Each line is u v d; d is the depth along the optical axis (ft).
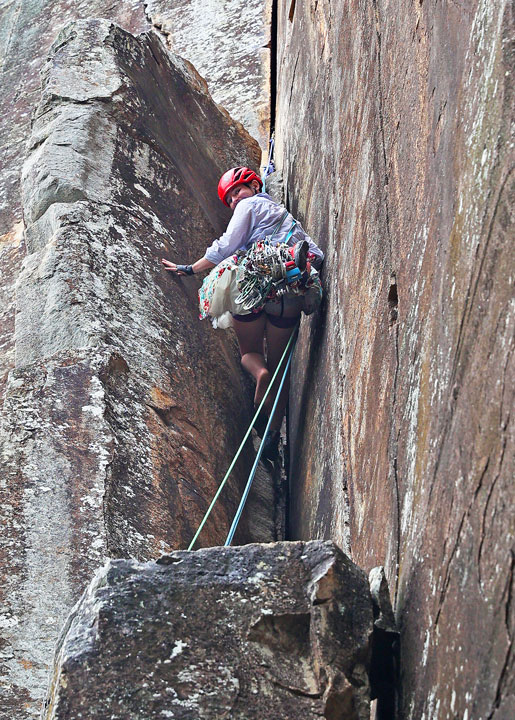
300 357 33.22
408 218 16.69
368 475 18.60
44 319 26.58
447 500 12.02
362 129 22.80
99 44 34.99
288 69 45.88
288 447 34.45
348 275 24.21
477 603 10.41
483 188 11.55
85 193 29.96
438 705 11.23
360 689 12.97
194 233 34.14
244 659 12.91
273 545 13.94
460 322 12.12
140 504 22.70
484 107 11.85
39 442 22.95
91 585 13.70
